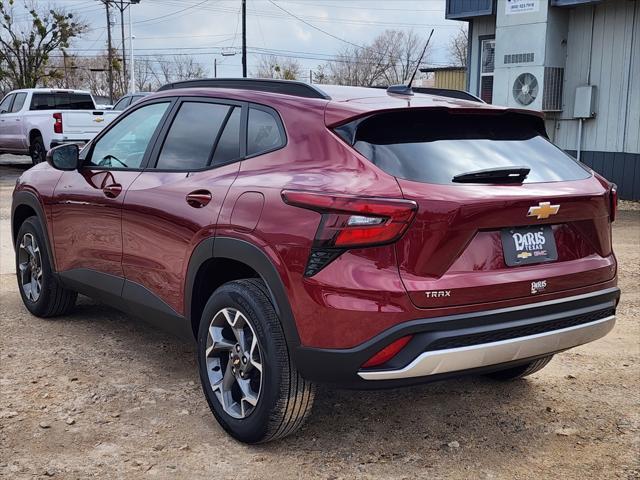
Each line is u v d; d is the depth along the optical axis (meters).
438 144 3.41
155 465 3.35
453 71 25.09
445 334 3.05
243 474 3.29
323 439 3.65
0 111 19.38
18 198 5.61
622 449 3.62
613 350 5.16
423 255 3.03
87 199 4.73
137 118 4.71
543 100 13.42
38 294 5.52
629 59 12.82
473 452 3.56
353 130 3.35
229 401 3.64
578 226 3.55
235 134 3.89
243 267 3.72
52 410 3.91
